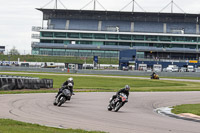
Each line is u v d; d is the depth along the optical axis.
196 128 20.73
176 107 34.94
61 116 22.95
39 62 154.12
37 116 22.16
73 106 30.97
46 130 16.19
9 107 26.33
